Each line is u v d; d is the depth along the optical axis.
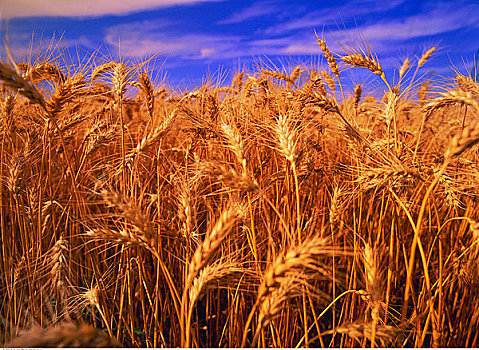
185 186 0.62
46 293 0.72
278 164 0.83
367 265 0.51
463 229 0.73
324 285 0.73
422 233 0.76
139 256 0.66
